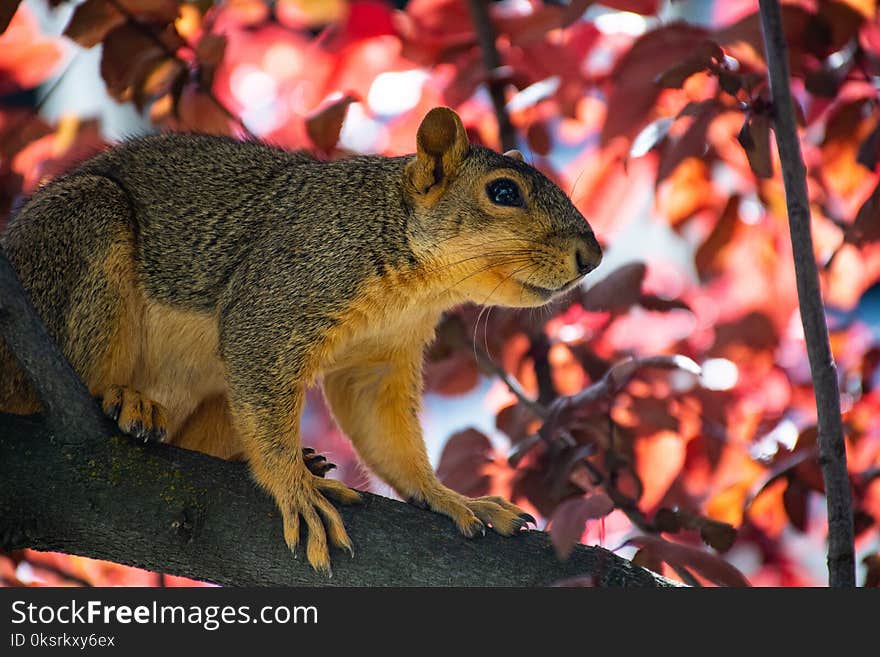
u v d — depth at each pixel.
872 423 11.80
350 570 9.42
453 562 9.48
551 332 12.17
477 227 10.77
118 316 10.62
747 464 11.70
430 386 12.23
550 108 12.51
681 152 10.69
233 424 10.45
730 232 11.95
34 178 12.26
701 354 12.15
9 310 9.07
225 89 13.09
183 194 11.22
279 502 9.66
